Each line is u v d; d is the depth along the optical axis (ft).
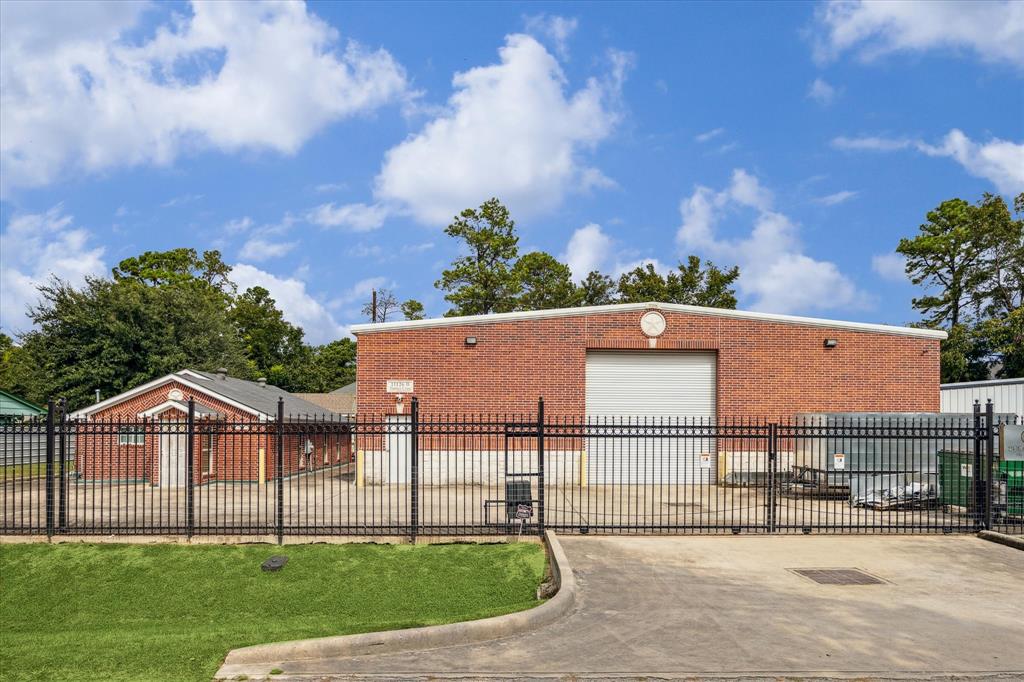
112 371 129.90
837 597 31.78
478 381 76.48
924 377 77.66
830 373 77.41
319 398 160.86
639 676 23.09
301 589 36.45
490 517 51.60
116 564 39.73
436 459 75.66
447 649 26.08
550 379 76.74
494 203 161.79
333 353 241.14
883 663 24.09
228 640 27.17
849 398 77.10
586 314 77.41
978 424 46.29
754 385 77.15
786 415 76.89
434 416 75.87
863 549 40.93
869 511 57.11
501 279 157.99
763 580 34.42
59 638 29.35
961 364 128.26
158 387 81.46
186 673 23.82
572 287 168.04
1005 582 34.32
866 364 77.56
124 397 81.10
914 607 30.40
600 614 29.58
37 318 130.41
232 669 24.32
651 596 31.91
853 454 64.03
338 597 35.50
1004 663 24.14
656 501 62.69
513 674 23.45
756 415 76.79
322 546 41.57
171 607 35.37
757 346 77.61
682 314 77.87
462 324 76.74
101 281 136.36
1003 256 136.46
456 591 35.60
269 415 80.84
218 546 41.83
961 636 26.81
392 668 24.20
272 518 50.90
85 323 130.31
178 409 78.43
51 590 37.29
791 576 35.17
